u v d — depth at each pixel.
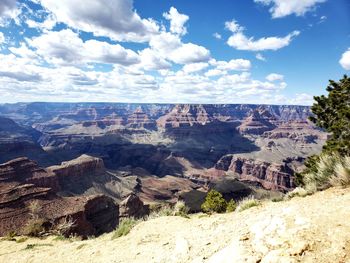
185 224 10.20
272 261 4.32
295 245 4.47
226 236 6.46
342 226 4.61
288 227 5.09
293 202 7.53
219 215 10.52
